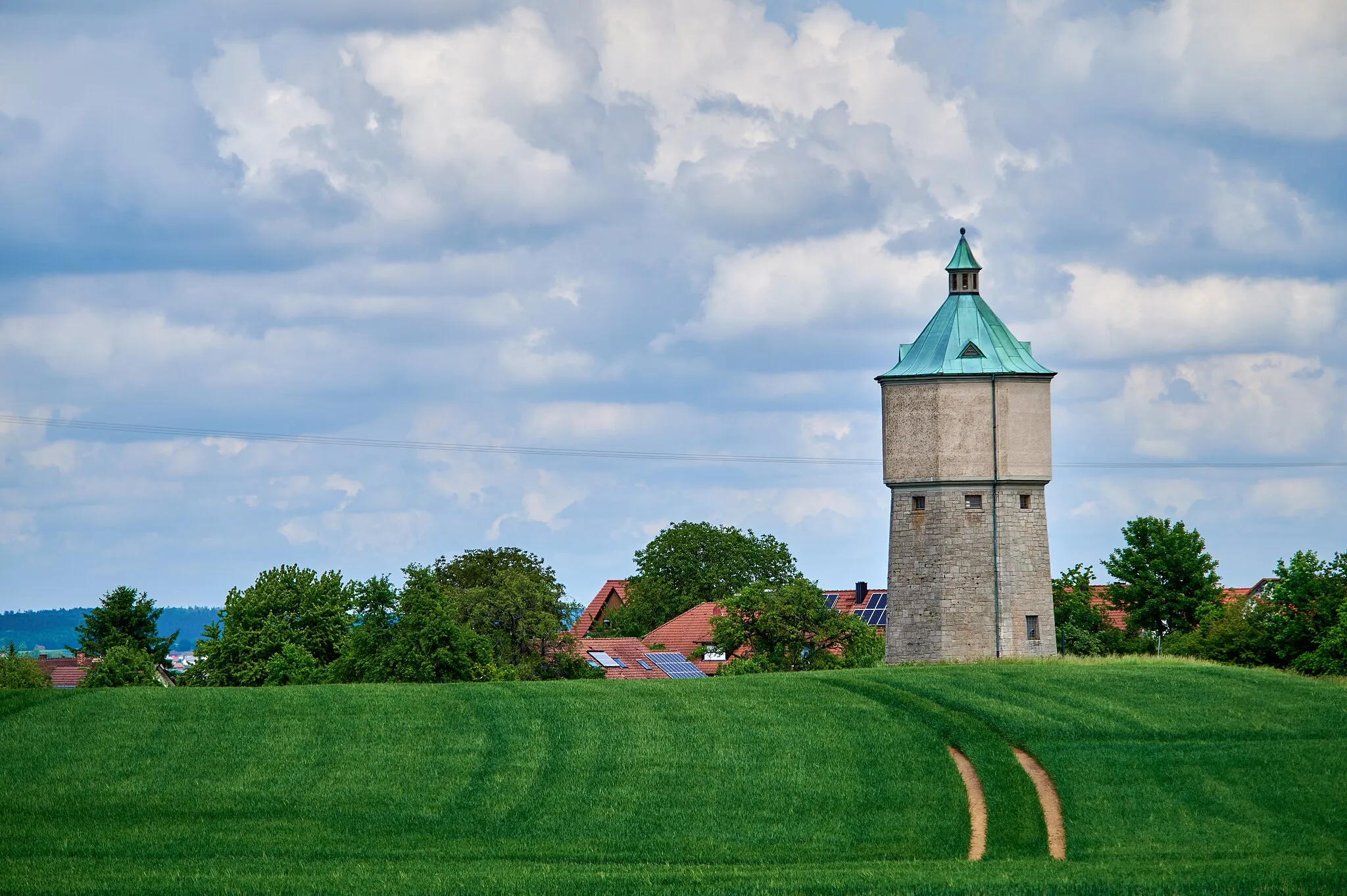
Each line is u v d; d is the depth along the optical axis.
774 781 115.75
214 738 123.69
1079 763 118.88
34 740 122.62
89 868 95.81
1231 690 139.50
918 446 164.75
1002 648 161.38
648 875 93.81
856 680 142.38
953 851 103.50
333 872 95.12
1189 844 104.06
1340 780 115.19
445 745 122.69
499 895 88.81
